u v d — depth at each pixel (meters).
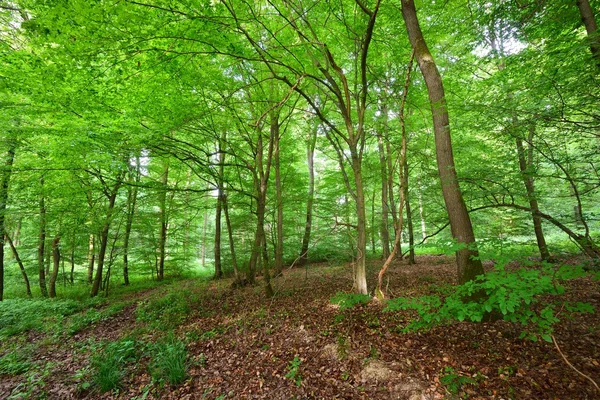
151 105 7.47
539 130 5.50
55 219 11.35
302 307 7.21
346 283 9.55
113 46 4.95
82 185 10.70
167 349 5.25
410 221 12.80
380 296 6.45
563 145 5.29
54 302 10.18
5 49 6.06
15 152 9.23
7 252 18.77
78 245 11.84
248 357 5.04
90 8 4.02
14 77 6.03
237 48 5.84
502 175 5.84
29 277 13.78
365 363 4.17
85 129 7.27
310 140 14.73
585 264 4.46
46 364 5.63
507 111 4.35
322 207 13.37
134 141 7.26
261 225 9.05
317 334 5.34
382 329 5.19
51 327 7.78
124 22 4.52
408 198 10.23
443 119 5.17
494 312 4.73
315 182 18.52
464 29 6.86
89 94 6.61
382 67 8.89
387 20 7.48
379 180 12.83
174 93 7.26
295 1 6.60
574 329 4.23
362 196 7.07
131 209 12.27
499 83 6.20
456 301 3.73
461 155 8.73
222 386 4.35
